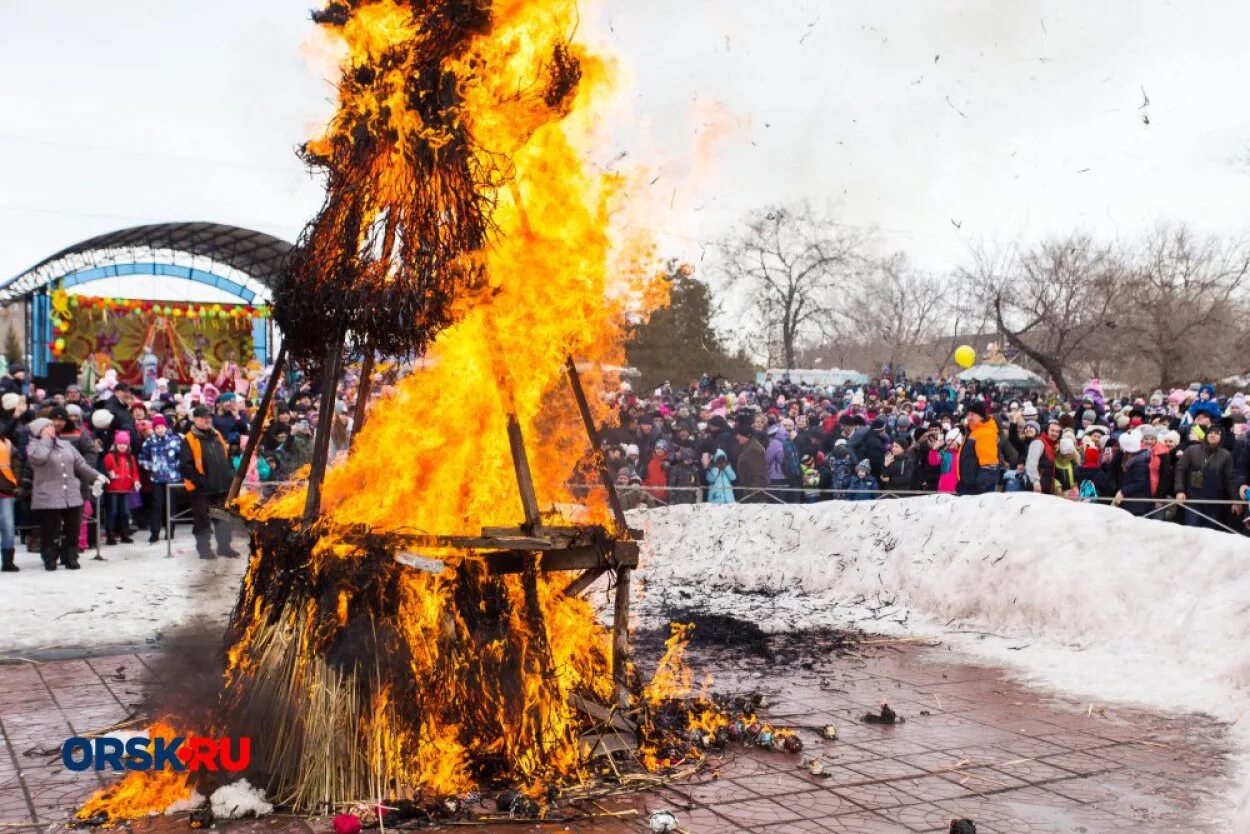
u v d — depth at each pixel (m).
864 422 14.37
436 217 4.40
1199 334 36.28
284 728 4.11
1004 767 4.66
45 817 3.96
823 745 4.98
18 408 12.69
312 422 14.53
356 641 4.15
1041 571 7.93
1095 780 4.49
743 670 6.62
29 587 9.98
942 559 8.76
